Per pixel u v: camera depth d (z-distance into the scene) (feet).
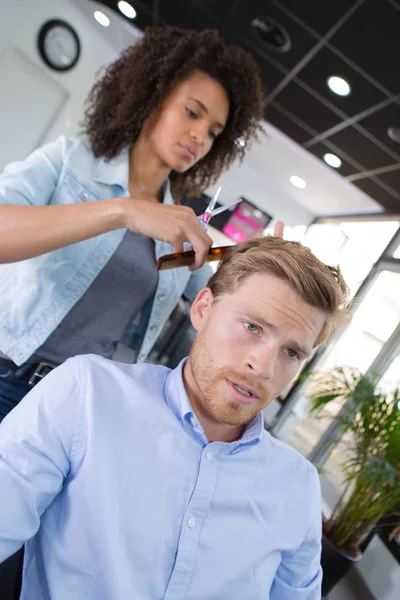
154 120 3.56
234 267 2.29
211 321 2.26
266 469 2.49
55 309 3.22
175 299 3.83
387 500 6.89
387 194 14.85
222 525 2.27
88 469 2.17
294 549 2.52
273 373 2.12
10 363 3.23
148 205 2.53
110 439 2.22
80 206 2.53
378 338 13.32
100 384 2.31
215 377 2.16
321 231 20.13
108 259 3.27
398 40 8.27
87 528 2.13
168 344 6.96
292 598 2.65
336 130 12.64
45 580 2.19
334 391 8.00
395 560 6.97
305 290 2.14
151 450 2.25
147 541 2.15
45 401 2.21
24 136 16.90
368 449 7.41
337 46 9.32
